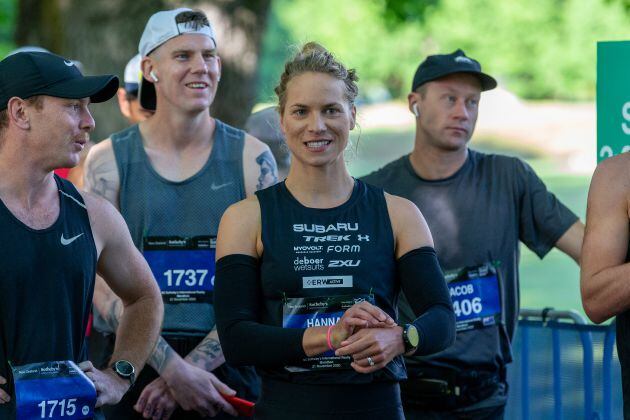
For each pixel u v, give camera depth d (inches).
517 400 381.7
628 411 257.6
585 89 1871.3
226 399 326.6
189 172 337.1
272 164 341.4
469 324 346.9
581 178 1441.9
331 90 250.5
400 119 1886.1
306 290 248.7
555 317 378.0
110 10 621.3
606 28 1846.7
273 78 295.9
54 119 244.1
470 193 355.3
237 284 249.9
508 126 1654.8
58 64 246.2
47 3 668.7
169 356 323.9
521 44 1875.0
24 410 239.9
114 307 330.0
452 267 350.9
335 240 251.1
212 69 339.9
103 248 266.5
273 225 252.1
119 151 339.3
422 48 1988.2
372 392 248.4
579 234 356.2
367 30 1991.9
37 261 244.2
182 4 616.1
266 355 240.4
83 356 258.5
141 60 342.3
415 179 358.6
